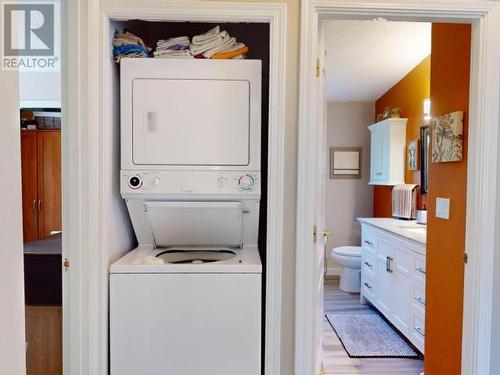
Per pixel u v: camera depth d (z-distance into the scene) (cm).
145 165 170
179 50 177
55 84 307
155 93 169
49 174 370
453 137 180
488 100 157
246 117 170
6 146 64
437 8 155
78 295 153
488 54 157
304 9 155
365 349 274
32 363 174
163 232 193
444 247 194
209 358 159
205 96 169
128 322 158
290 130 158
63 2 151
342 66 359
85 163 152
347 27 280
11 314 65
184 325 158
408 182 379
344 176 474
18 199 67
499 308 161
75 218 152
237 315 160
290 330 161
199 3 156
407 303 270
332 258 446
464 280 169
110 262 166
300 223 158
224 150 170
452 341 186
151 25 212
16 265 66
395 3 155
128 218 194
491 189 158
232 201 177
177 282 158
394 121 380
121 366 158
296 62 157
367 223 359
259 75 170
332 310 358
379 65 355
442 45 196
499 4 155
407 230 295
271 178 158
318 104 162
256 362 160
